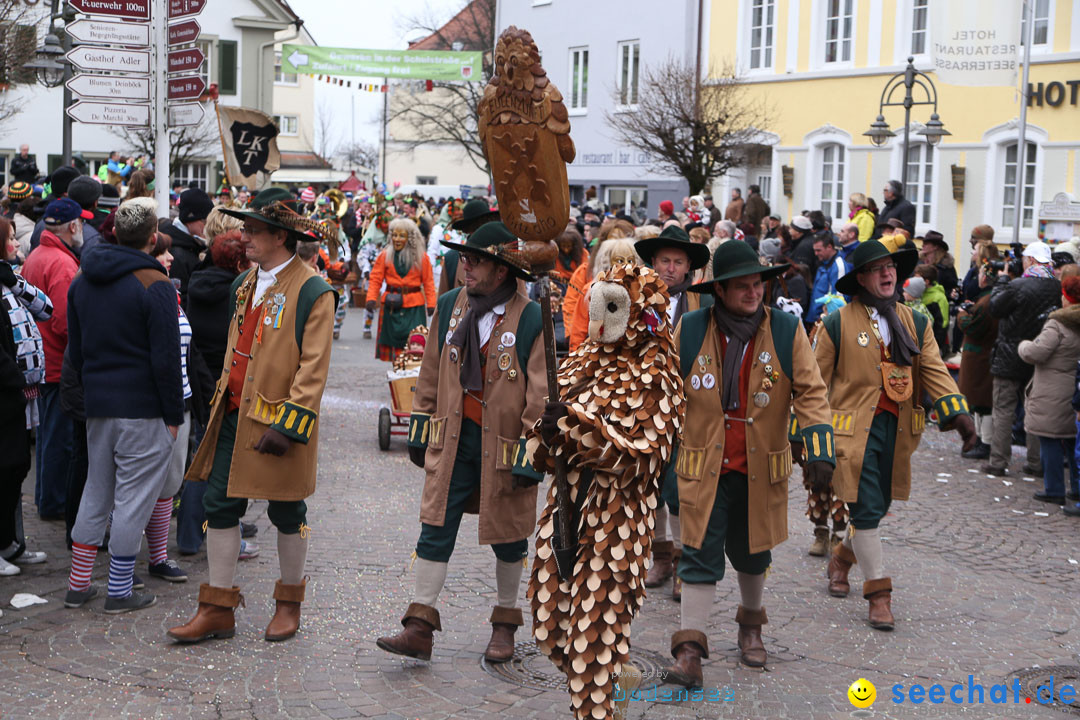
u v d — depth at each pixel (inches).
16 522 270.7
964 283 554.3
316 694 202.5
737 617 226.8
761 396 214.2
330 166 2691.9
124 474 240.2
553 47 1299.2
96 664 213.8
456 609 251.8
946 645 240.4
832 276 525.3
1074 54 784.3
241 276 238.8
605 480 173.5
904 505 371.2
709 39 1077.1
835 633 245.9
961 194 864.9
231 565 228.4
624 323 172.4
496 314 217.0
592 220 786.8
